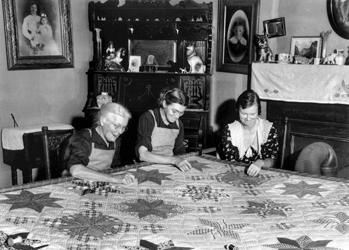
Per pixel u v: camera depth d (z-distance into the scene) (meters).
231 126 3.47
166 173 2.89
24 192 2.44
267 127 3.40
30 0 5.25
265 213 2.23
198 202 2.38
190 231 1.99
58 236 1.91
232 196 2.49
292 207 2.31
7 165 5.23
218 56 5.93
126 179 2.67
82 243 1.84
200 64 5.74
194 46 5.85
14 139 4.92
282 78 4.93
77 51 6.00
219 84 5.97
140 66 5.95
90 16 5.93
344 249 1.82
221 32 5.83
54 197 2.38
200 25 5.66
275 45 5.42
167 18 5.75
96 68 6.00
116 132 2.81
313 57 4.95
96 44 5.98
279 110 5.19
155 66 5.92
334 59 4.65
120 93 5.89
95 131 2.89
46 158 3.22
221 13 5.79
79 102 6.13
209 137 5.99
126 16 5.86
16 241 1.82
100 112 2.87
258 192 2.56
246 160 3.46
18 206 2.23
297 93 4.84
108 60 5.95
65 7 5.70
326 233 1.98
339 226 2.05
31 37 5.32
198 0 5.95
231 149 3.46
